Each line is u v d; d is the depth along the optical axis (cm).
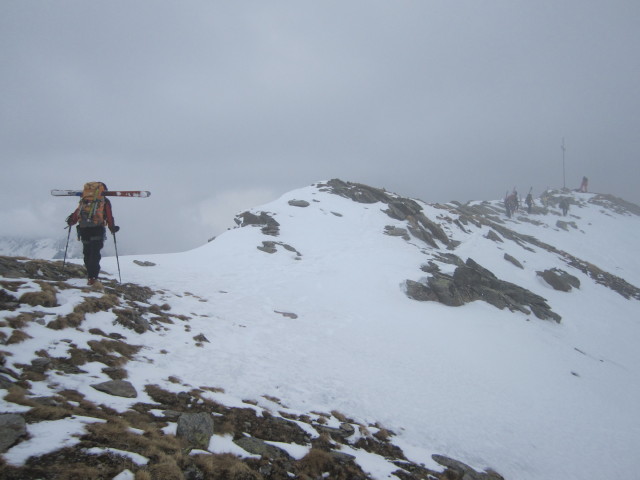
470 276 2970
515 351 2056
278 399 1032
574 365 2103
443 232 4356
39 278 1248
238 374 1099
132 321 1167
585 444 1338
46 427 538
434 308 2494
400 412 1191
